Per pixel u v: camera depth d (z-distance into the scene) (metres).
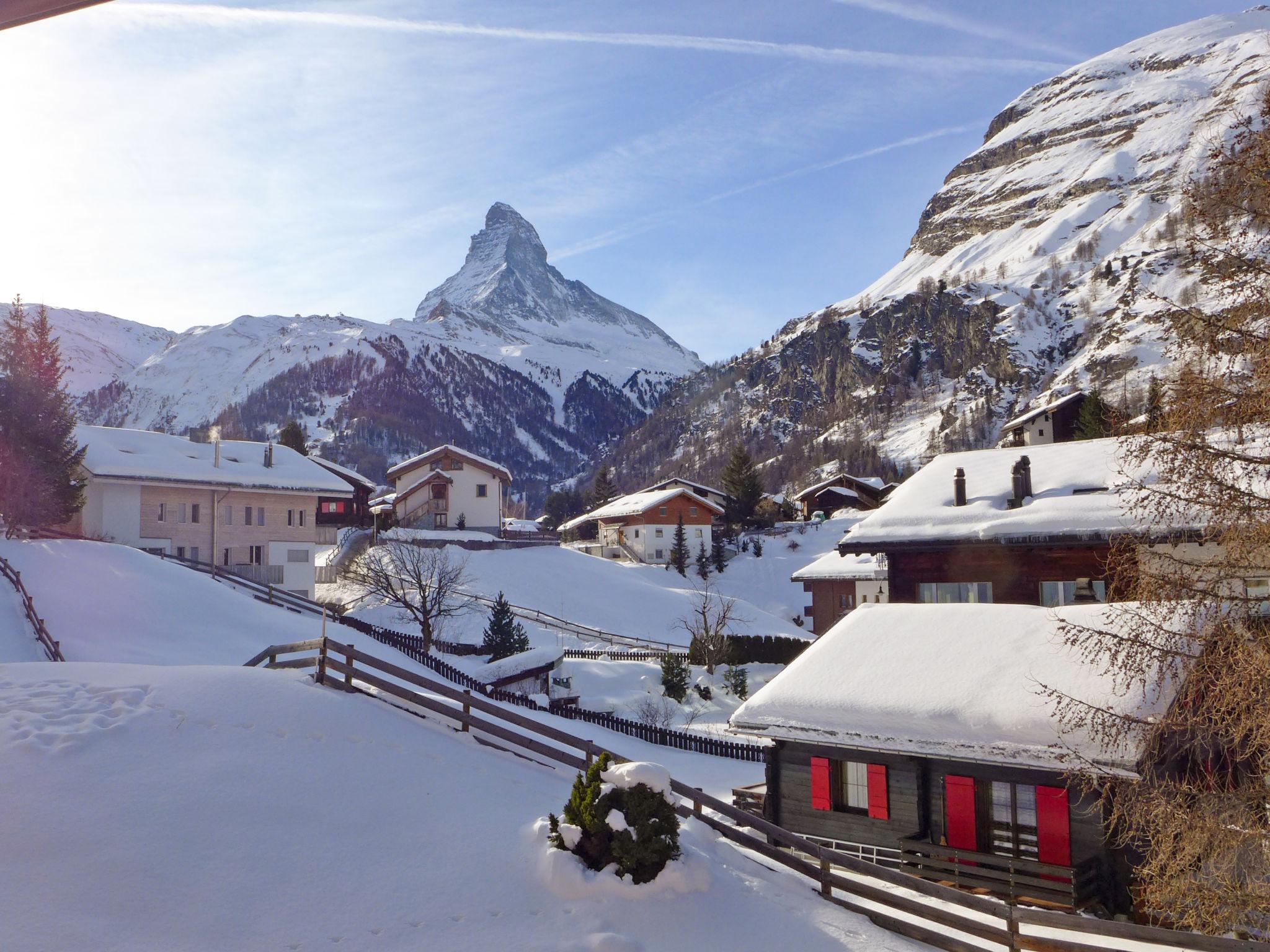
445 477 82.38
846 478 109.25
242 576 48.75
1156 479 13.37
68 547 39.59
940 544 25.92
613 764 13.23
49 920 9.98
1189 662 11.80
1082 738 14.62
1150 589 12.01
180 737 14.40
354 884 11.72
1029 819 15.94
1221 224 11.62
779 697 18.91
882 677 18.42
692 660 49.22
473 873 12.32
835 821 18.42
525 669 37.97
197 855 11.71
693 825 14.94
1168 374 12.14
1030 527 24.70
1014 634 18.66
